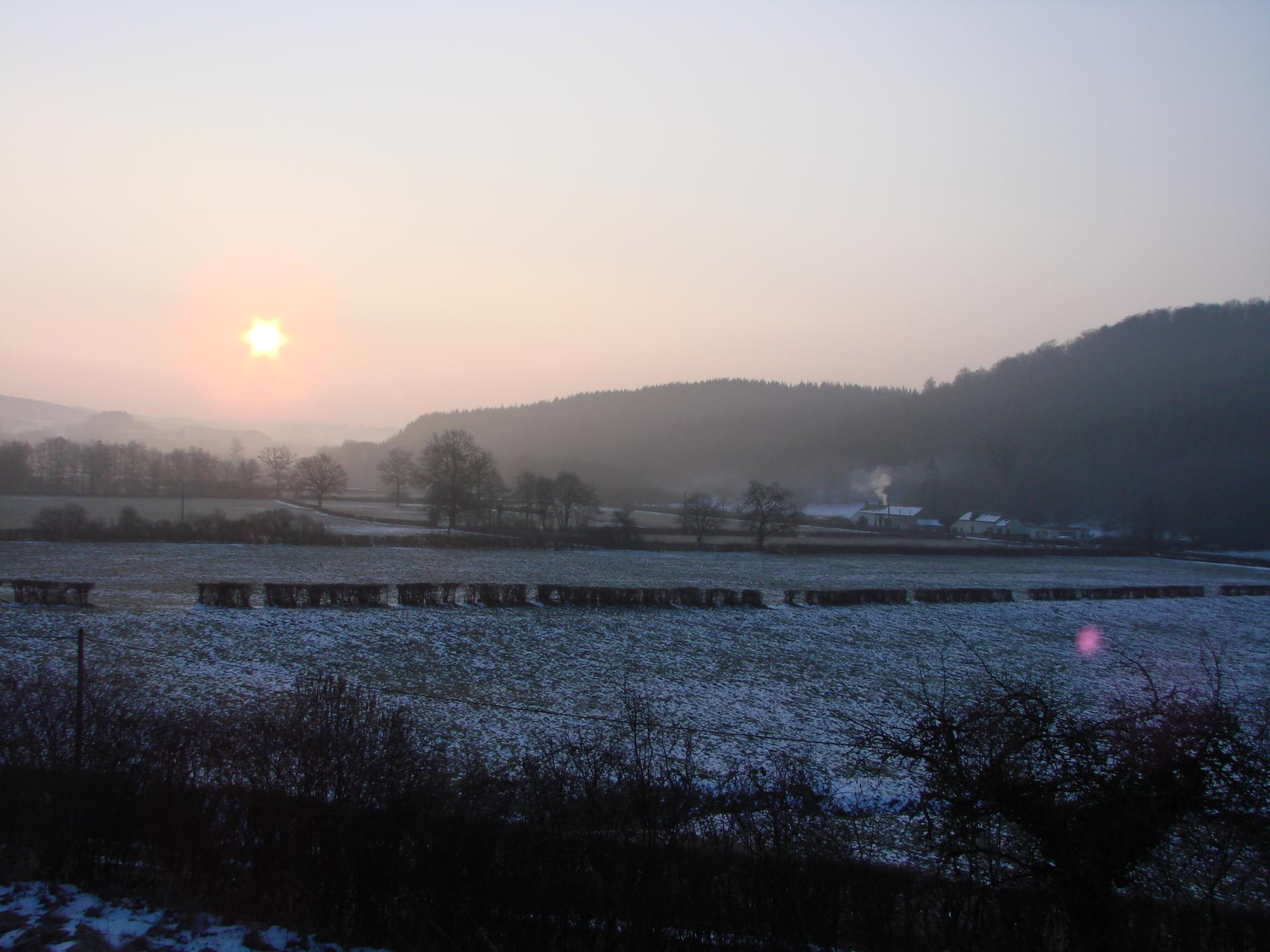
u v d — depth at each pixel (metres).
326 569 63.06
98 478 135.38
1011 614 55.03
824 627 47.22
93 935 9.76
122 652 34.19
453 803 11.59
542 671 34.31
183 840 11.86
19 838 12.50
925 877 12.75
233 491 136.38
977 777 10.57
